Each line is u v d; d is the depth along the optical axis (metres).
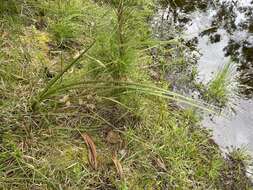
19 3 3.35
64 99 2.77
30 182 2.34
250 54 4.13
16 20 3.24
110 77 2.86
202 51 4.05
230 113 3.46
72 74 2.96
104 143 2.72
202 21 4.47
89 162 2.58
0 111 2.57
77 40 3.40
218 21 4.51
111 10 3.70
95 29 3.51
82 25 3.52
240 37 4.34
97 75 2.86
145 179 2.64
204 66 3.88
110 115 2.86
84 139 2.67
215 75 3.79
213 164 2.91
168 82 3.59
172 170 2.75
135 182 2.60
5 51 2.97
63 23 3.37
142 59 3.46
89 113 2.81
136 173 2.64
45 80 2.90
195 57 3.96
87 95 2.84
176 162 2.79
